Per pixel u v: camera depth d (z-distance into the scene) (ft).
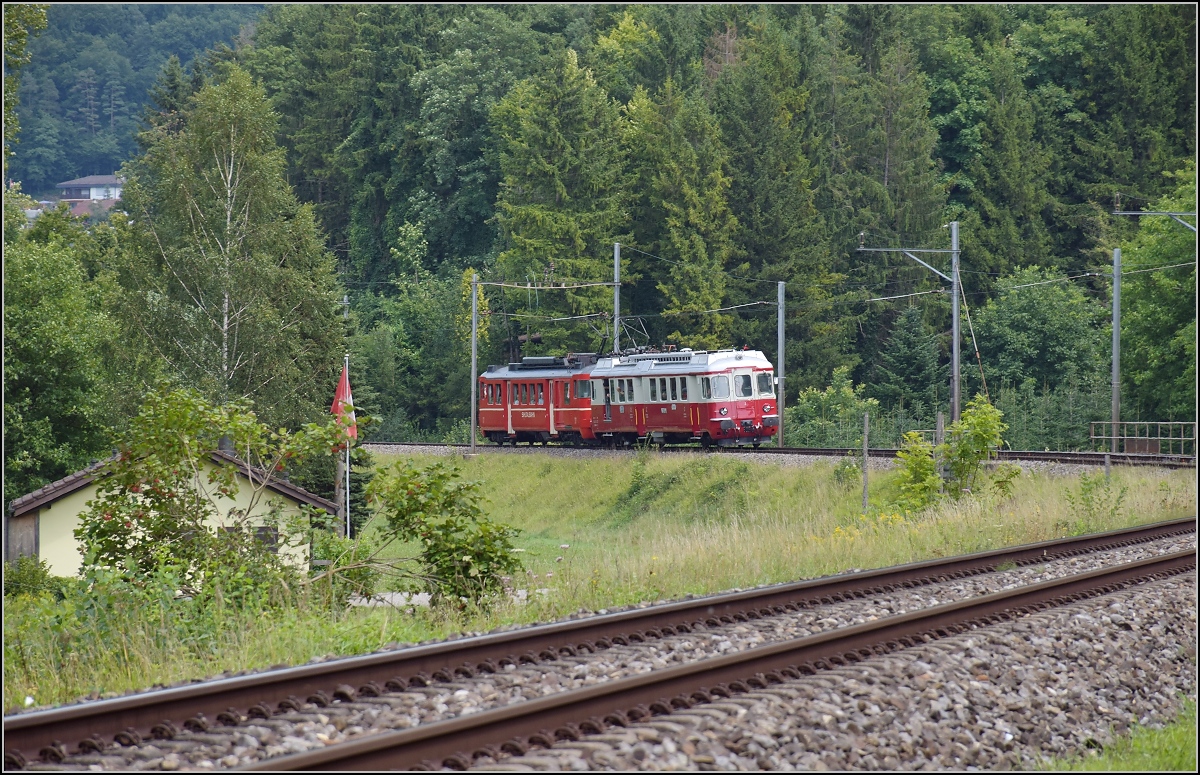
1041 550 210.18
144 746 88.33
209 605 155.12
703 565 198.29
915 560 213.66
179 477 182.39
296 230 440.04
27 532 284.00
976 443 320.91
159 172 448.24
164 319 411.75
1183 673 134.51
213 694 95.66
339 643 136.67
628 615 133.80
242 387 408.87
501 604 168.66
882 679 107.14
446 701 101.60
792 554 213.87
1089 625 139.13
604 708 92.94
